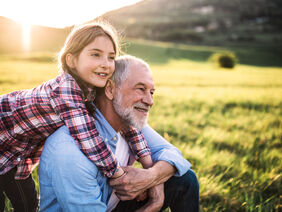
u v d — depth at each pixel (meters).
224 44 138.75
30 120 1.75
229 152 4.09
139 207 1.82
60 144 1.50
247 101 11.29
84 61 1.73
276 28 179.00
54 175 1.45
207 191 2.67
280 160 3.57
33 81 10.49
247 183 2.98
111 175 1.56
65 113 1.63
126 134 1.89
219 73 41.66
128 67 1.71
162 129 5.73
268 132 5.47
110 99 1.73
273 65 74.38
